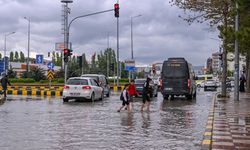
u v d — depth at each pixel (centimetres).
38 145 1120
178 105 2777
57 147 1094
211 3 3259
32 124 1594
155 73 7169
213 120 1752
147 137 1288
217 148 1066
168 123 1678
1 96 3506
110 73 10969
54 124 1602
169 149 1078
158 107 2578
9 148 1070
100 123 1655
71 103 2822
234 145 1115
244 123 1642
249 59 4781
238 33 1852
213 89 6397
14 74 8144
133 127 1537
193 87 3769
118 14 3650
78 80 2978
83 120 1758
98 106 2562
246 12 1905
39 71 7600
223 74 3603
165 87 3494
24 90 4125
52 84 5888
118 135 1325
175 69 3481
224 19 3234
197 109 2420
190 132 1411
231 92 5122
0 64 5631
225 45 3356
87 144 1146
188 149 1079
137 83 3794
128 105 2239
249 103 2850
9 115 1939
